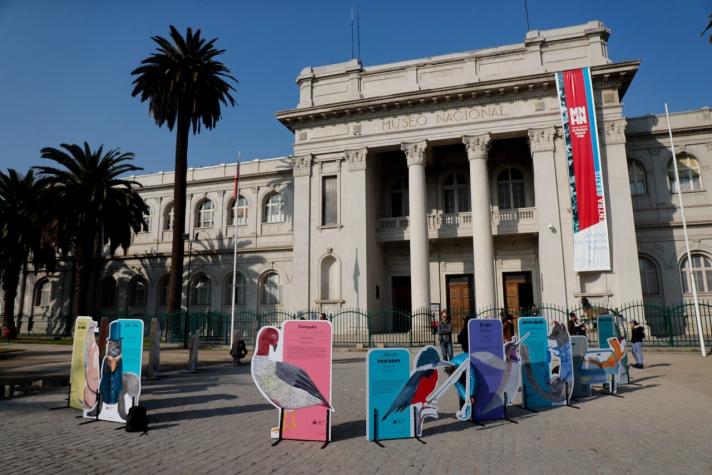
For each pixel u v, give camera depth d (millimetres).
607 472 5594
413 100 28312
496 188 30828
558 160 26344
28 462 6051
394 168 33062
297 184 30469
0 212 33594
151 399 10648
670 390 11359
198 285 38438
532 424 8156
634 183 29266
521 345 9688
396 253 31859
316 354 7348
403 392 7367
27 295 43219
